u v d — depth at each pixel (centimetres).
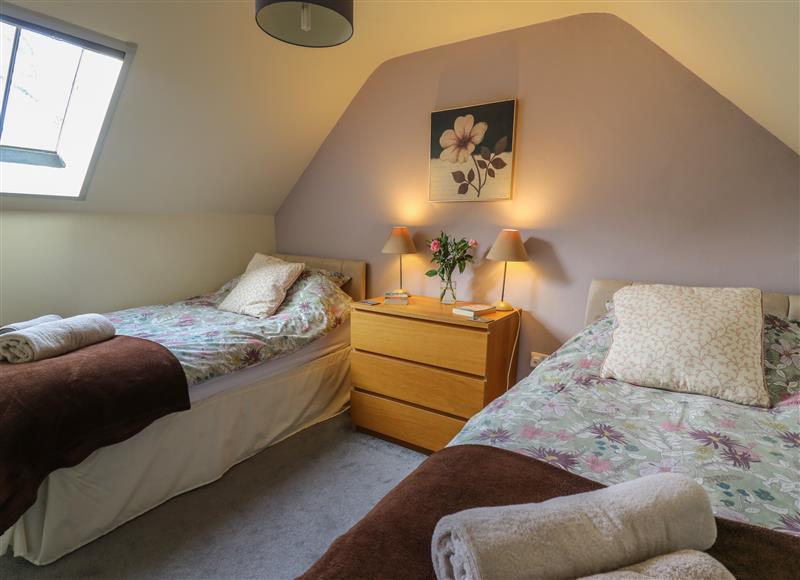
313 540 166
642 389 151
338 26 159
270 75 254
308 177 338
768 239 190
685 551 69
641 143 212
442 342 221
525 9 217
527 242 246
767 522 85
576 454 110
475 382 212
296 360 245
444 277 259
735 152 192
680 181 205
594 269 230
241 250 349
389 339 239
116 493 168
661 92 205
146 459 178
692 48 172
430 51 266
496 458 105
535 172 240
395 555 76
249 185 321
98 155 235
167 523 174
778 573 72
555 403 139
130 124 232
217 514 180
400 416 237
